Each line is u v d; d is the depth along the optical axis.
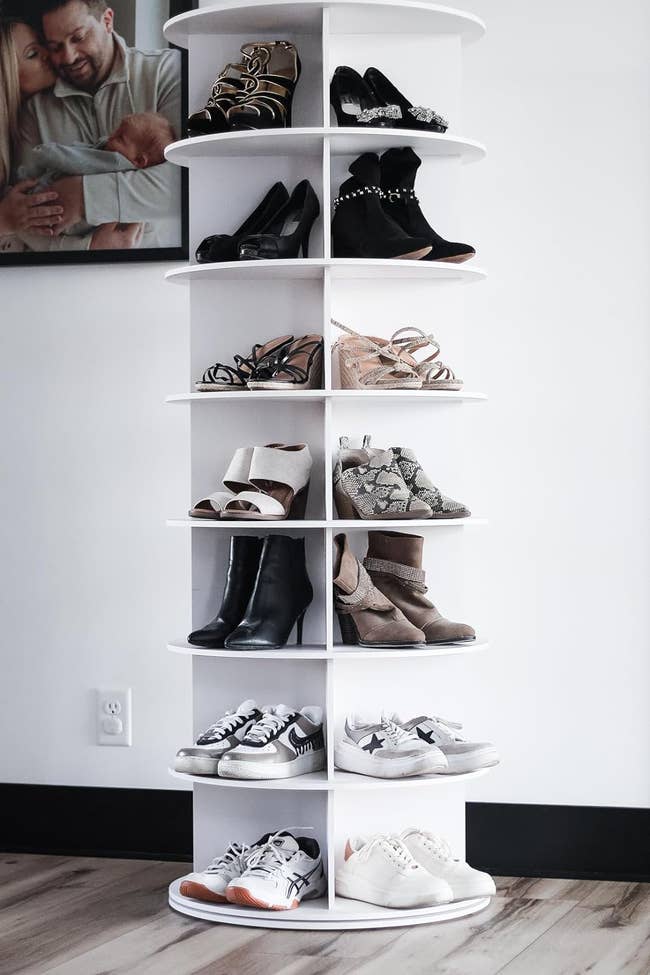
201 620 2.58
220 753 2.42
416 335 2.57
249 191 2.56
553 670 2.77
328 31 2.40
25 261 2.93
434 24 2.49
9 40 2.92
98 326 2.93
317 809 2.53
